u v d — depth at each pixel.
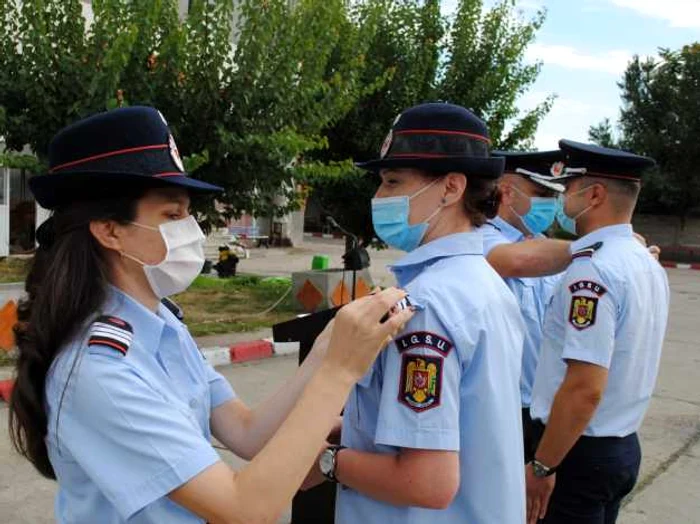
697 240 23.66
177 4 7.88
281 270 15.23
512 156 3.01
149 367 1.32
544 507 2.24
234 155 7.89
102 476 1.20
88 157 1.34
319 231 28.70
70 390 1.22
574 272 2.29
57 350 1.28
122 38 6.45
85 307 1.29
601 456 2.26
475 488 1.54
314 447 1.29
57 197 1.35
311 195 10.41
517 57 10.36
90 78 6.82
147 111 1.38
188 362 1.49
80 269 1.32
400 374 1.47
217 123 7.59
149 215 1.38
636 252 2.37
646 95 22.56
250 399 5.95
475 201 1.67
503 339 1.56
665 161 22.55
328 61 9.15
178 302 10.08
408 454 1.46
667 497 4.40
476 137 1.66
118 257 1.40
